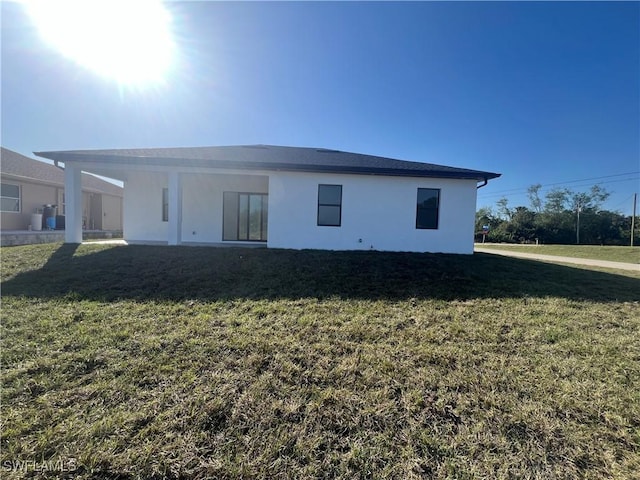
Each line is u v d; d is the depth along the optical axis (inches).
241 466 72.6
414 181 397.4
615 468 73.5
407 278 256.1
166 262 280.8
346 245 396.8
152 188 465.7
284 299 194.7
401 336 144.5
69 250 317.7
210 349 127.5
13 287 207.8
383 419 89.0
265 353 125.3
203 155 400.5
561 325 162.9
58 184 636.1
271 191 388.2
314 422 87.4
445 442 81.0
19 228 573.0
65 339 134.5
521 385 106.2
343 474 71.4
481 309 185.5
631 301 211.2
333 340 138.7
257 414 89.7
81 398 95.6
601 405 96.0
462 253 403.5
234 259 299.4
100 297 191.9
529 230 1620.3
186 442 79.1
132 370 111.0
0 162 577.9
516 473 71.9
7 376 106.0
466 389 103.9
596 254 657.0
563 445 80.2
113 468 71.5
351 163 410.0
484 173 380.8
